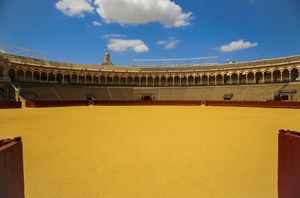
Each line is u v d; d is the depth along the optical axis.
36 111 32.84
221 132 13.39
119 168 6.92
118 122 18.56
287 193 4.14
